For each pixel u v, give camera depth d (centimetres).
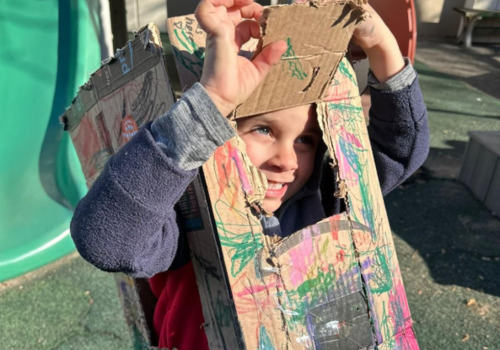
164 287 101
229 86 66
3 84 281
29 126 282
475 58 677
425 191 303
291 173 89
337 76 90
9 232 234
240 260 73
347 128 90
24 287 208
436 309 204
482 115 448
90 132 99
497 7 786
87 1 293
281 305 76
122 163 68
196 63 77
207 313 80
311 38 73
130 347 177
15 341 179
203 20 65
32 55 292
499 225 270
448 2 806
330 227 83
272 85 76
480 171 295
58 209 247
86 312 195
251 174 76
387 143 105
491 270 231
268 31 68
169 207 69
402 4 180
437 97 496
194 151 66
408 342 91
